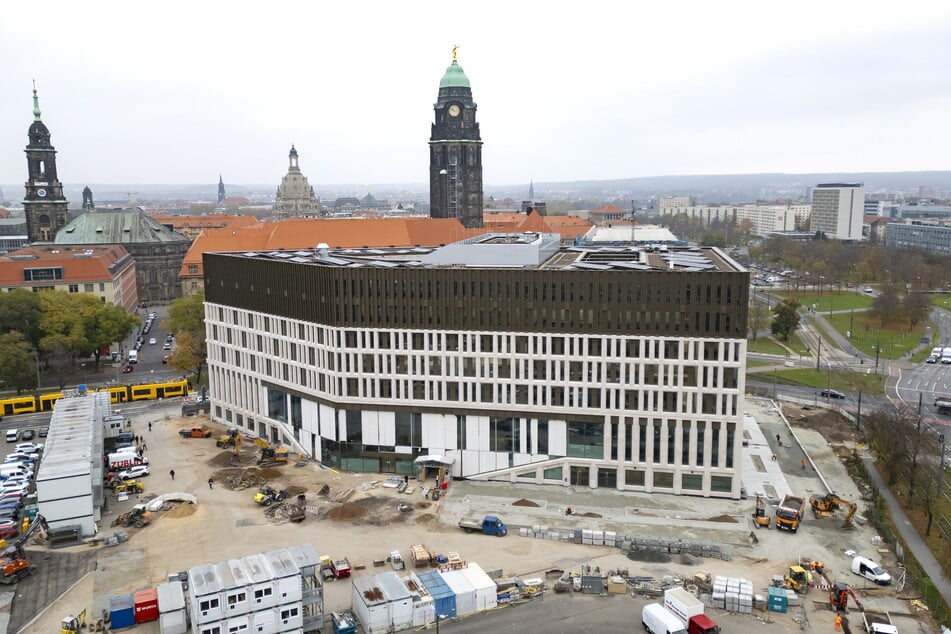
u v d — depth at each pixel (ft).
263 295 433.48
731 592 262.67
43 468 320.09
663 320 355.15
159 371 619.67
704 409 357.82
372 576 265.95
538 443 379.96
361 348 391.65
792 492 371.76
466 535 322.75
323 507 352.49
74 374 610.65
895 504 358.64
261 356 442.91
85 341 599.98
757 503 341.21
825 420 488.85
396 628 249.96
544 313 368.27
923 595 270.26
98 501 337.11
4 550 308.40
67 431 371.97
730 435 357.61
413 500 360.48
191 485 380.99
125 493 363.35
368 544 314.14
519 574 287.07
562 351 369.50
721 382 352.69
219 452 431.84
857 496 366.63
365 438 397.80
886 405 522.06
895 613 260.62
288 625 242.17
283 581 239.71
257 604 237.25
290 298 414.21
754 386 570.46
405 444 395.34
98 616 259.39
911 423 406.00
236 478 387.96
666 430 363.15
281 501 358.84
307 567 247.09
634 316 357.82
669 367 357.61
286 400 432.66
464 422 386.73
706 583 276.00
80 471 317.63
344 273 386.52
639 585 276.00
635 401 365.20
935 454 380.99
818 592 275.59
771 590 263.49
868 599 269.85
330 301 389.19
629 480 372.58
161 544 315.37
